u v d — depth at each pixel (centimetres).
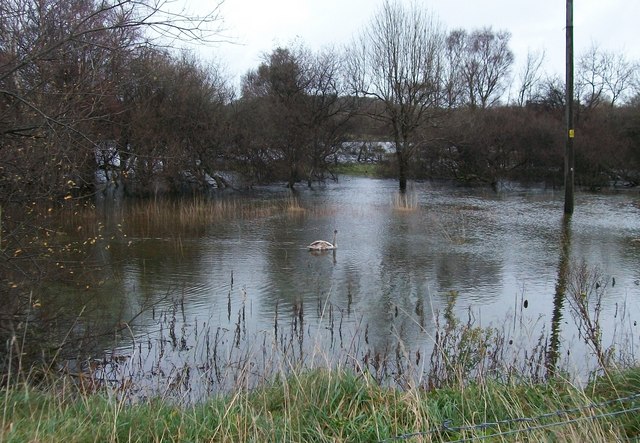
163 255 1599
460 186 3941
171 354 861
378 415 468
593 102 4569
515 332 944
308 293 1221
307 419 474
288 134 3625
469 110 4050
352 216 2416
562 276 1338
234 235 1948
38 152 775
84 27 808
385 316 1061
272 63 3766
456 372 627
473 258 1557
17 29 865
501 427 475
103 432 447
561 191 3572
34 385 626
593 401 504
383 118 3738
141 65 1781
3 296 674
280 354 701
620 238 1850
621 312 1055
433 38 3588
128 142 2448
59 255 1038
